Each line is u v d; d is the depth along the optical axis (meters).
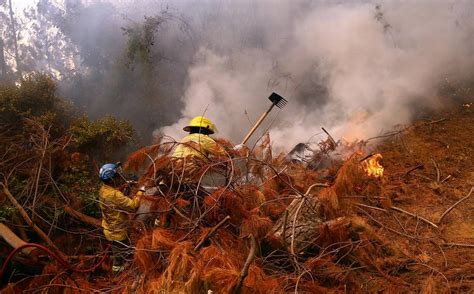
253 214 4.32
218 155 4.89
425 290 3.69
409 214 5.14
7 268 4.99
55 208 5.34
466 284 3.90
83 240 5.53
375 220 5.00
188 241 3.94
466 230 4.84
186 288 3.37
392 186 5.85
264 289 3.51
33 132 6.86
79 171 6.42
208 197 4.42
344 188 4.58
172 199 4.62
